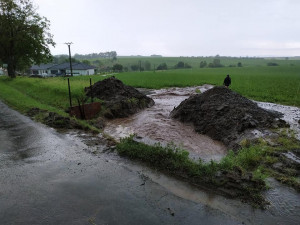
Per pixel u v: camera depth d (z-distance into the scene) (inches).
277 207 164.2
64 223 145.7
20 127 358.6
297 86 1082.1
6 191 181.3
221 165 214.1
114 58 6378.0
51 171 215.8
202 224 146.6
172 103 701.9
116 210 159.3
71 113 434.3
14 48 1405.0
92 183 195.2
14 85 1038.4
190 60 7204.7
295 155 258.1
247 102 473.1
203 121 419.5
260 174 198.2
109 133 384.2
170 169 219.5
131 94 645.9
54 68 2881.4
